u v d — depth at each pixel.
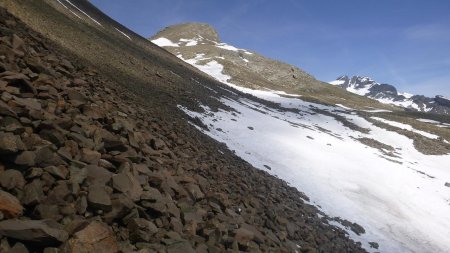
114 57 30.44
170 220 7.70
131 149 9.14
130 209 6.73
